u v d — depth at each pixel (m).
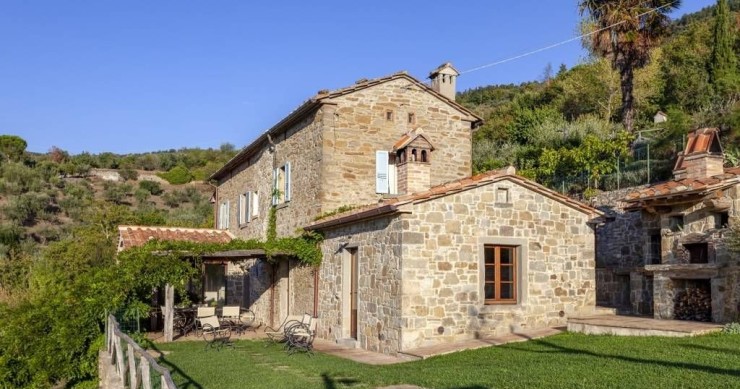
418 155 15.81
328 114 17.08
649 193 13.34
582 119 33.31
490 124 44.09
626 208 13.96
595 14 27.09
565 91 41.28
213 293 24.16
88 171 54.69
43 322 13.52
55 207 44.25
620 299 17.12
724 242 11.78
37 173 47.38
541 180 25.20
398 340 12.48
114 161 60.00
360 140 17.34
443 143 18.45
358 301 14.46
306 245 16.78
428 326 12.60
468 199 13.24
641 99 35.03
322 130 17.05
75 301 13.89
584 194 21.92
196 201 53.09
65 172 53.31
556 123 33.25
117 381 9.64
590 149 22.98
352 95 17.41
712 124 23.31
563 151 24.16
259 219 21.88
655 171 20.73
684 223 12.77
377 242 13.64
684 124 23.78
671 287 12.94
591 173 22.97
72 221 42.25
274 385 9.34
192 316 18.59
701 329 10.86
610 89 36.75
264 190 21.52
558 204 14.24
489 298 13.38
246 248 16.89
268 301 20.70
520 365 9.59
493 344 12.08
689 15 58.94
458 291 12.93
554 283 14.01
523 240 13.72
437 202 12.94
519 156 31.70
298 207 18.39
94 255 27.38
